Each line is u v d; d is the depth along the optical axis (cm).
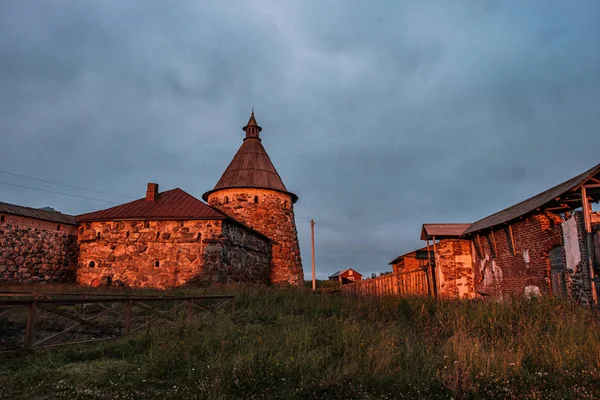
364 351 748
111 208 2448
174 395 552
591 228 1086
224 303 1280
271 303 1396
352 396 571
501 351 743
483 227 1795
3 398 520
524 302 1072
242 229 2516
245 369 630
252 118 3425
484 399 562
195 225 2230
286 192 3141
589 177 1087
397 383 614
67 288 1805
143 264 2205
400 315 1166
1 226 2120
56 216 2420
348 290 2483
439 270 2075
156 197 2533
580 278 1127
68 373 629
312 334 848
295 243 3147
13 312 1211
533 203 1482
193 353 735
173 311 1202
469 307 1125
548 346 744
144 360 703
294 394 566
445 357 700
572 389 578
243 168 3123
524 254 1501
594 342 732
